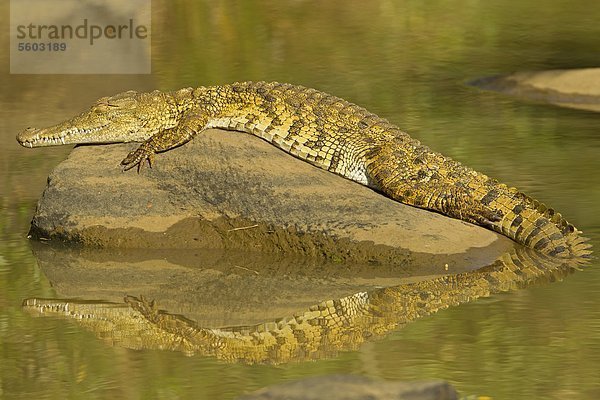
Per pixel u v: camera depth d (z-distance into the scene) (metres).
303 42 42.25
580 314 18.05
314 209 21.02
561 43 41.75
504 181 24.53
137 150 22.11
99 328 18.23
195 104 22.53
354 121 22.42
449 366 16.25
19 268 20.86
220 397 15.41
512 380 15.73
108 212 21.78
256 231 21.27
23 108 32.78
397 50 40.97
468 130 29.41
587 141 28.05
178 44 41.59
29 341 17.72
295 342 17.47
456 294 19.19
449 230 20.73
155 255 21.42
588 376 15.80
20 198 24.53
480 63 38.75
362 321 18.23
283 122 22.31
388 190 21.34
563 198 23.33
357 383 13.88
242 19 45.50
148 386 15.91
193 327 18.22
